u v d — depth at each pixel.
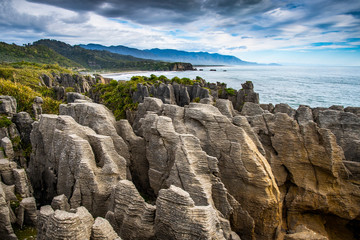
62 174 25.50
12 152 29.83
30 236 22.69
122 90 73.94
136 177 32.91
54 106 54.25
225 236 21.81
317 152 30.34
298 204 31.22
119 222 20.67
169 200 17.94
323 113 37.88
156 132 28.06
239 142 27.52
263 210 26.08
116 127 33.81
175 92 62.88
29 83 90.56
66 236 14.62
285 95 169.75
